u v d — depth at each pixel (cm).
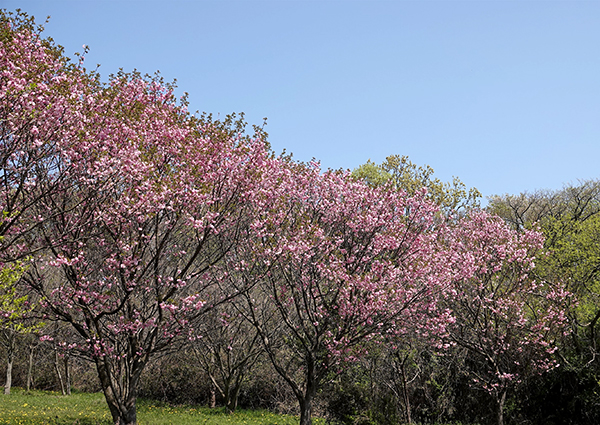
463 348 2130
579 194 3362
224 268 1570
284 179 1586
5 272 1143
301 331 1959
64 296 1362
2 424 1784
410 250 1656
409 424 1961
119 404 1445
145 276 1418
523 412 2053
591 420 1842
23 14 1152
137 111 1407
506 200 3828
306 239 1518
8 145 1111
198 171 1362
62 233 1201
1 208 1179
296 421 2239
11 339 3109
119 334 1498
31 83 1018
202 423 2109
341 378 1947
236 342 2589
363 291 1588
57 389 3669
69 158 1230
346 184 1722
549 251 2095
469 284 1839
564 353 1967
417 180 2634
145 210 1291
